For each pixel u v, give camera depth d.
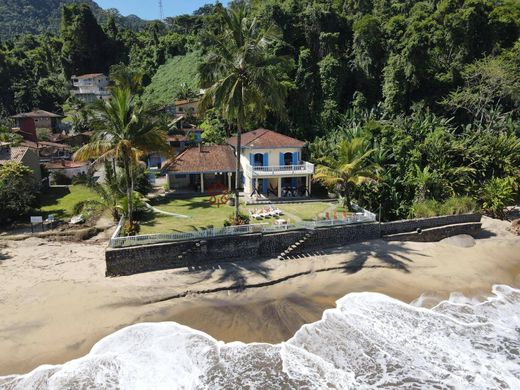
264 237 31.66
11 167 39.16
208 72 30.41
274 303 26.25
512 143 49.78
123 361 20.42
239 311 25.25
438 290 28.67
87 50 121.12
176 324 23.69
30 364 20.08
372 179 40.53
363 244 34.81
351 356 21.31
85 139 72.50
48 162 59.41
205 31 31.05
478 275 31.11
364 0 75.38
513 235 39.72
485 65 58.00
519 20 66.81
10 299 24.94
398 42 62.78
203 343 22.08
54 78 112.06
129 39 133.75
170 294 26.27
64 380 19.09
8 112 94.62
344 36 65.69
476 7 64.69
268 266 30.36
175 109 82.88
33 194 42.69
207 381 19.27
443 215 39.06
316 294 27.55
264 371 20.02
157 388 18.72
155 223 34.34
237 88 30.25
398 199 43.88
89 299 25.22
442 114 59.91
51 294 25.58
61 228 35.69
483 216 44.81
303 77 59.69
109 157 31.75
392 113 59.50
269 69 29.80
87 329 22.77
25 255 30.92
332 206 40.31
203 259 30.16
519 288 29.56
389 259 32.53
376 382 19.50
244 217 34.16
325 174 38.34
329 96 60.59
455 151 48.69
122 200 33.94
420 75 59.25
